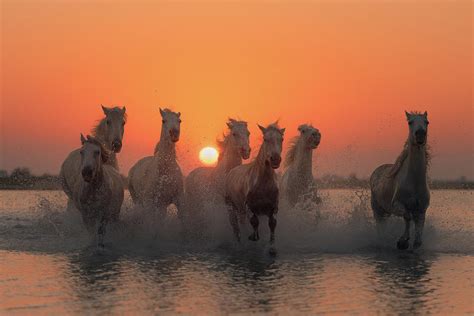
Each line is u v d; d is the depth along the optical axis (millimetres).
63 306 8391
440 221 18734
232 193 13789
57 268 11328
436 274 10680
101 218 13305
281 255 12984
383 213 14836
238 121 14531
